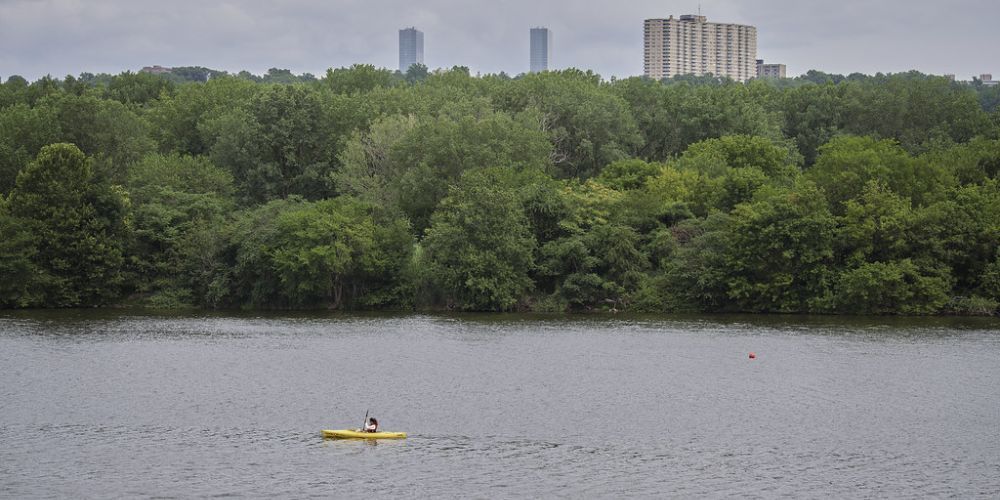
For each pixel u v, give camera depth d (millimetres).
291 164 174875
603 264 146125
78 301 145750
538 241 151125
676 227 150875
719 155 174750
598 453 69062
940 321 130750
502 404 82312
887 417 78875
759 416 79000
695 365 98938
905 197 145125
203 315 139750
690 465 66562
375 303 147500
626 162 172375
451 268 143625
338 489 61562
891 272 133500
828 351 106625
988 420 77938
